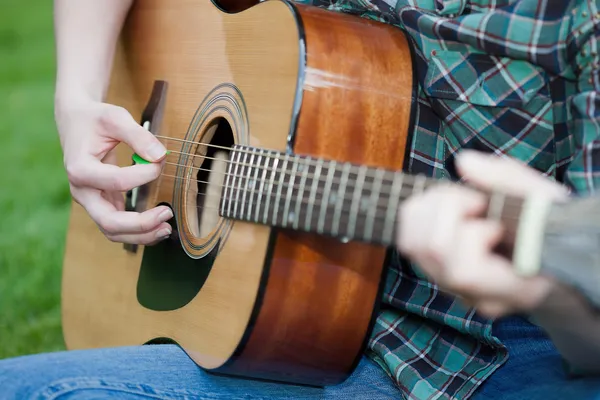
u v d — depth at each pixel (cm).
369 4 182
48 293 366
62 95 216
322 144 159
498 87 165
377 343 176
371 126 161
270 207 156
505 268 120
